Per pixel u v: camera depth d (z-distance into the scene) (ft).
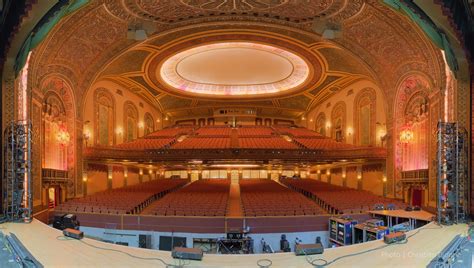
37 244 22.09
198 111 111.04
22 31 32.42
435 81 50.11
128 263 17.60
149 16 54.03
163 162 77.92
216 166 102.32
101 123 78.28
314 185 75.82
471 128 32.94
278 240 46.39
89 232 49.44
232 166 102.17
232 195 67.26
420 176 55.26
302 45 66.08
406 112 61.57
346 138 87.35
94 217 49.62
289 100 102.73
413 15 32.35
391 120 64.54
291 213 48.91
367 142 77.77
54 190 58.70
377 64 62.75
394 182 63.72
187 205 52.54
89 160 70.08
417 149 57.93
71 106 62.69
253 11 54.65
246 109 109.60
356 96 82.69
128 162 77.15
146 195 61.21
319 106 103.71
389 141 65.36
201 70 86.84
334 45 61.77
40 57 49.70
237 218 46.21
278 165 98.48
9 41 30.68
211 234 46.11
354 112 83.41
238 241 42.04
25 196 37.86
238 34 64.08
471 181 33.09
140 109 97.19
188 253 18.49
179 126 109.19
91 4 46.91
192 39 65.16
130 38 54.95
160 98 99.71
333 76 79.87
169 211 49.29
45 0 31.09
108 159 70.44
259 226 46.29
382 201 56.24
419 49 50.88
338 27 55.06
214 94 100.32
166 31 58.59
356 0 47.70
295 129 106.32
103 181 76.13
